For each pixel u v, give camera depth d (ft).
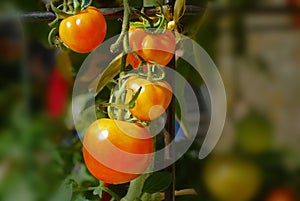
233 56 3.60
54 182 4.00
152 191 3.10
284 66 5.05
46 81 4.06
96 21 2.91
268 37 5.03
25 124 4.20
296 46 5.15
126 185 3.49
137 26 2.93
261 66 3.73
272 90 4.68
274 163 3.66
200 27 3.45
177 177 3.63
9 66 4.37
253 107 3.74
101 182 3.36
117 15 3.10
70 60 3.68
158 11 2.98
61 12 2.94
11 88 4.45
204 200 3.61
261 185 3.64
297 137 4.60
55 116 3.99
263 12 3.26
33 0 3.55
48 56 3.99
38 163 4.08
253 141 3.67
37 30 3.67
